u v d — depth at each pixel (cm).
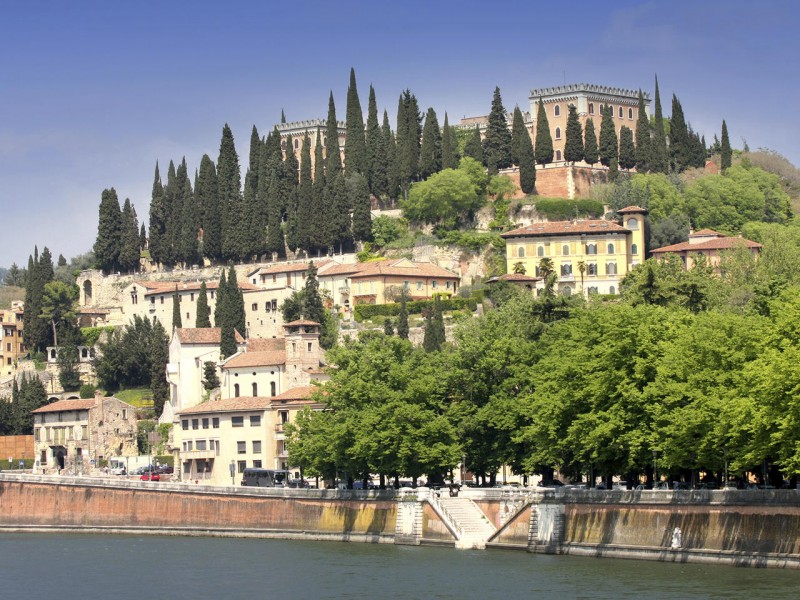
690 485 16112
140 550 19112
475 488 18075
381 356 19575
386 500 18588
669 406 14950
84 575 16675
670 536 14725
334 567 16150
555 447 16425
